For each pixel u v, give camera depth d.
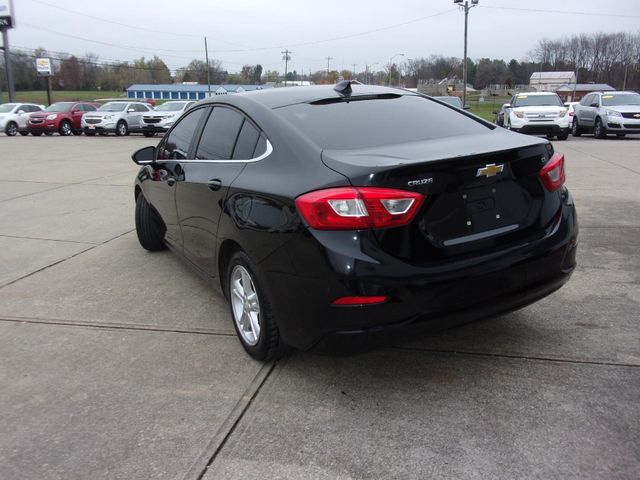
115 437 2.68
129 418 2.83
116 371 3.31
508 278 2.86
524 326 3.70
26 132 28.17
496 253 2.85
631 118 19.09
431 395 2.94
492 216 2.90
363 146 3.06
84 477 2.41
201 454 2.54
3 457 2.56
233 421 2.77
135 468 2.46
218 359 3.42
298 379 3.15
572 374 3.09
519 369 3.17
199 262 4.10
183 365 3.35
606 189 8.52
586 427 2.62
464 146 3.00
